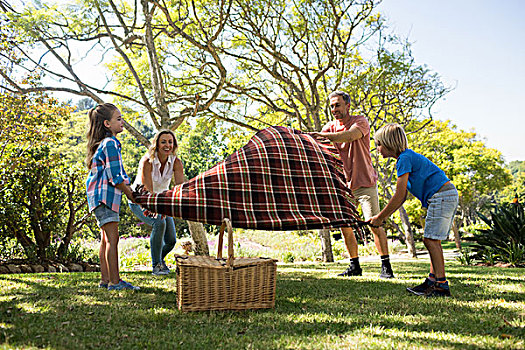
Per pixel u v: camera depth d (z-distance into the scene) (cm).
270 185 348
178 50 1203
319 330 231
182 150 2684
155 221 515
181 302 278
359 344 203
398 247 2239
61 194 961
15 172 896
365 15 1160
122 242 1709
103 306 286
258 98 1334
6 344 193
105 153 372
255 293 292
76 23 924
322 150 409
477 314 265
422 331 227
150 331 225
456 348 194
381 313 275
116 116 394
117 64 1214
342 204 370
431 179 356
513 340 204
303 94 1232
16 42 927
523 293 343
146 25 1018
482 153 2791
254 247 1764
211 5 1047
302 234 2184
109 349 194
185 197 313
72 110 1111
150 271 578
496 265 839
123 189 371
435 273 346
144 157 504
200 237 951
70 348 191
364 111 1341
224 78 979
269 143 381
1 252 871
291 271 593
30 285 379
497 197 5741
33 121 1003
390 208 360
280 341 207
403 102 1316
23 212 898
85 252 1056
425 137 1839
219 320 256
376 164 1594
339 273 555
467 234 2530
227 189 328
